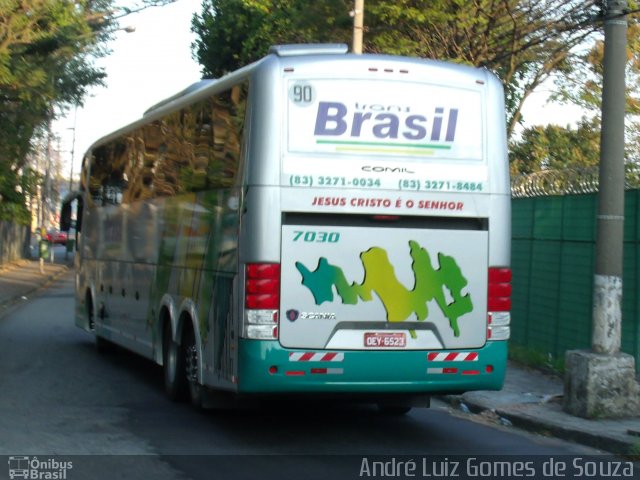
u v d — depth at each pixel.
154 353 12.23
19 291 30.84
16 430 9.60
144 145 13.15
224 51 33.56
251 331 8.60
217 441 9.33
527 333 15.15
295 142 8.74
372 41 21.44
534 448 9.39
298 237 8.70
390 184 8.93
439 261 9.09
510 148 27.48
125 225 14.14
